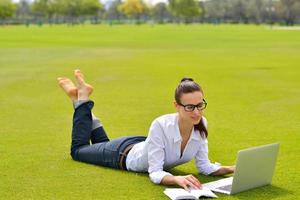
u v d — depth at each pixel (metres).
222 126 9.69
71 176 6.41
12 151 7.71
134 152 6.39
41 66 21.33
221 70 20.19
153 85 15.66
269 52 30.52
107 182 6.16
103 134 7.12
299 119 10.36
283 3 124.94
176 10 141.62
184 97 5.87
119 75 18.28
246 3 141.50
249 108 11.63
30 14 154.75
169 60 24.69
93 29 82.19
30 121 10.12
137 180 6.20
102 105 12.05
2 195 5.80
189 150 6.20
